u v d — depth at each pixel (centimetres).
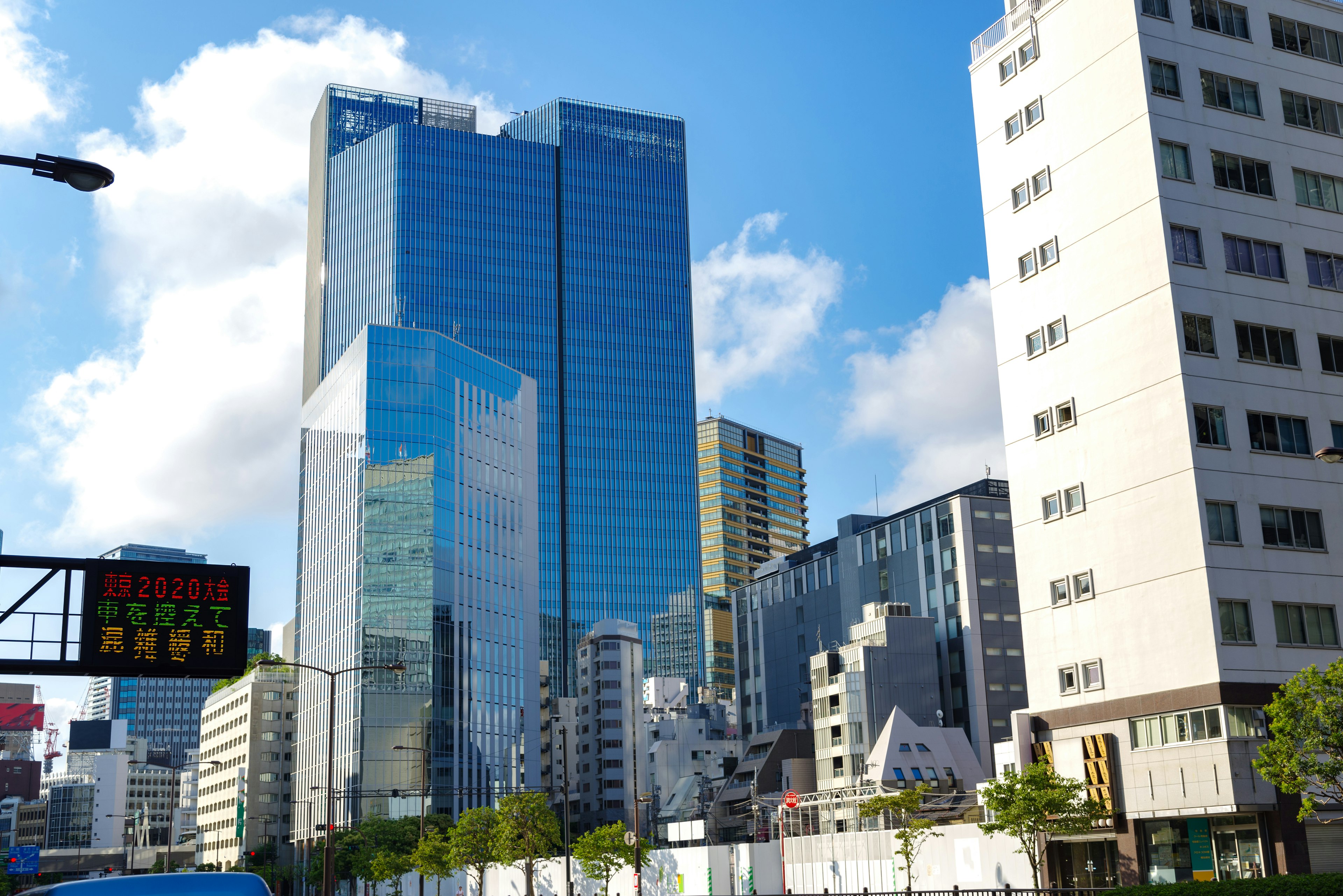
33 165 2144
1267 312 6575
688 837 11288
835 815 10025
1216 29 6919
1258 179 6769
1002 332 7425
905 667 14788
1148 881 6150
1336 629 6200
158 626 2852
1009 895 5403
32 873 15525
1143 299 6512
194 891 1631
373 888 12631
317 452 18250
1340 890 3862
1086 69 7006
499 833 9650
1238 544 6116
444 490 16488
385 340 16600
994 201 7594
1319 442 6488
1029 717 6925
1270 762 4656
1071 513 6819
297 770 17575
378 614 15688
